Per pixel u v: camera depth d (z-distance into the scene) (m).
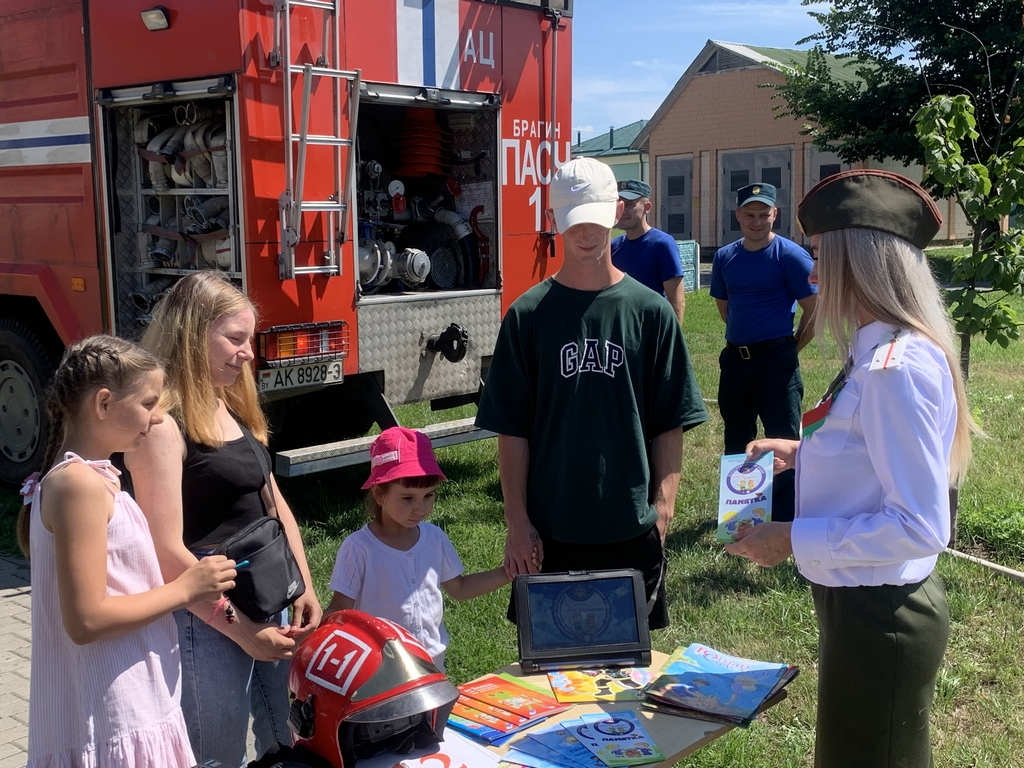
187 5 4.89
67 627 2.06
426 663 2.02
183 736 2.29
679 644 4.20
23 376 6.35
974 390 9.46
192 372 2.52
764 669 2.55
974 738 3.47
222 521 2.56
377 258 5.59
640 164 37.56
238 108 4.76
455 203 6.39
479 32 5.88
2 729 3.65
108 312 5.55
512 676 2.59
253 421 2.84
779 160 30.67
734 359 5.57
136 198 5.55
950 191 4.95
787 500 5.07
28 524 2.23
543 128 6.38
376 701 1.91
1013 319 4.98
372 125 6.12
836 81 24.16
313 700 1.96
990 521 5.42
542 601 2.67
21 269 6.05
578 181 2.87
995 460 6.86
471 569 5.03
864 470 2.16
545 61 6.33
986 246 4.97
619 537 2.96
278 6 4.75
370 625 2.05
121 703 2.14
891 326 2.16
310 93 4.88
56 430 2.25
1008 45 19.20
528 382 3.04
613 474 2.95
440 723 2.07
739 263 5.47
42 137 5.80
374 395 5.64
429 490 2.75
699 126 32.38
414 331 5.77
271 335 4.98
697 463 7.02
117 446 2.18
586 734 2.25
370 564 2.78
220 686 2.52
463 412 8.30
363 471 6.85
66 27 5.53
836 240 2.21
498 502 6.17
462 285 6.27
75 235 5.68
